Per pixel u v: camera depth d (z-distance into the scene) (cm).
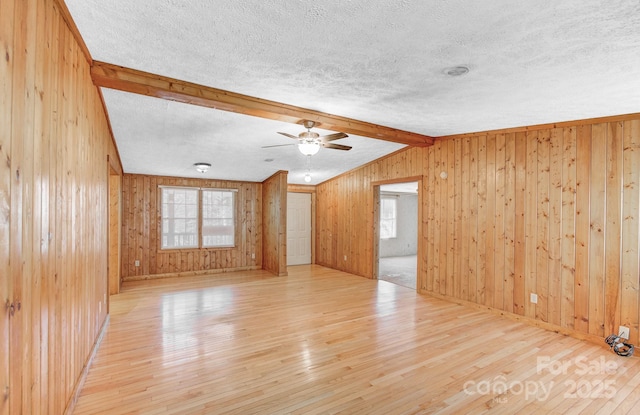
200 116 375
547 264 380
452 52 218
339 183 746
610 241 331
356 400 231
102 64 250
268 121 395
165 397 232
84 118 240
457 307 458
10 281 118
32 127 140
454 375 267
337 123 379
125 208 621
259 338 340
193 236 691
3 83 112
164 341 331
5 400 114
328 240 788
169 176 661
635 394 242
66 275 197
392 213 1010
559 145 372
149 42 215
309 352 307
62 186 186
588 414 218
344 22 185
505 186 423
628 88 262
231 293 529
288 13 177
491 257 436
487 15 174
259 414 214
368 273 655
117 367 275
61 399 189
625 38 190
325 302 479
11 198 119
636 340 312
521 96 294
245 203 750
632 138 318
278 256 674
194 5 172
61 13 177
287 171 682
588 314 345
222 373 266
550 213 378
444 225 499
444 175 497
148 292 532
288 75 264
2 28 111
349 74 259
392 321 397
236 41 210
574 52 209
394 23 185
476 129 434
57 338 179
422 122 401
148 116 369
